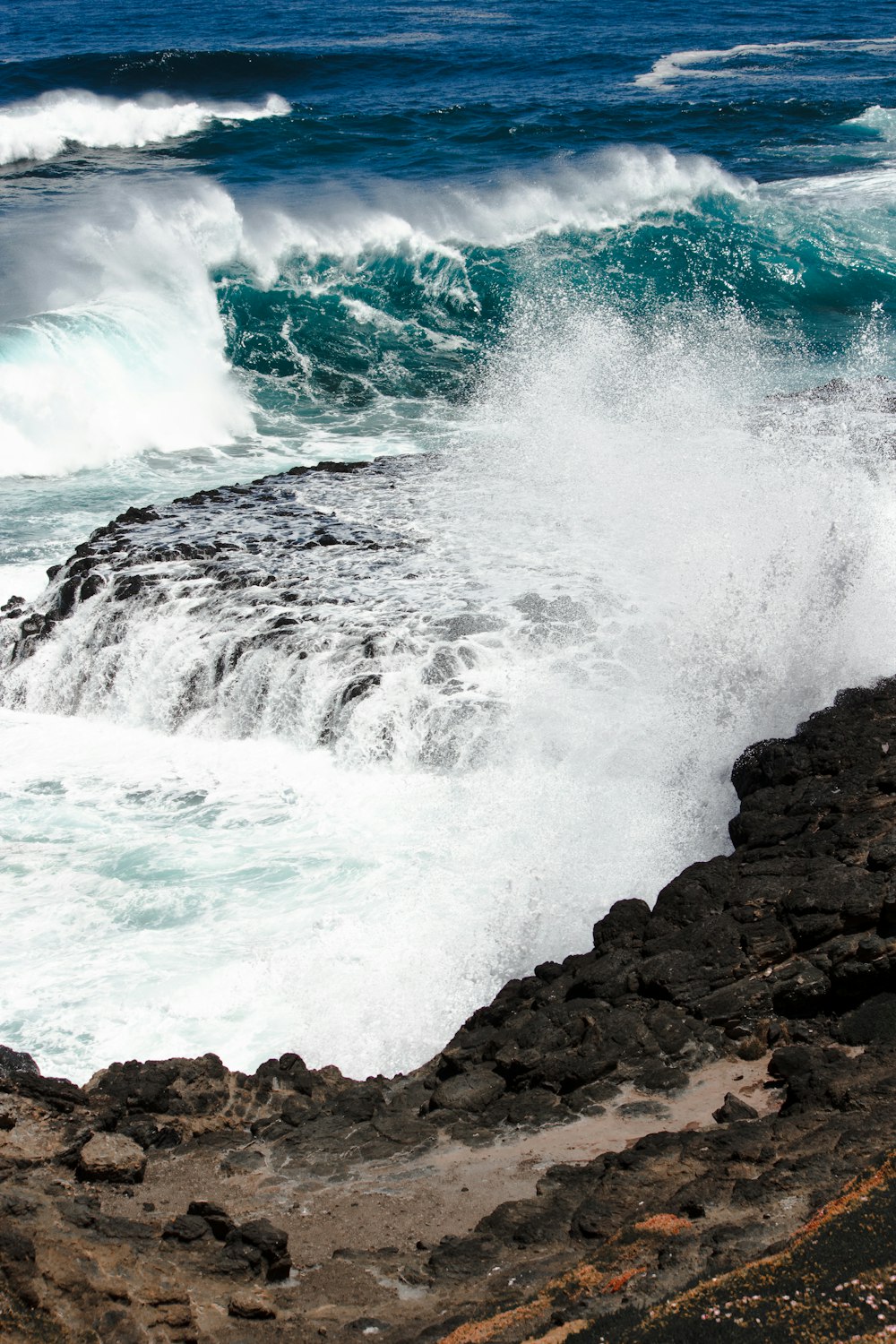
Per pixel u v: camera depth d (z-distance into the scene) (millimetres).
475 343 32469
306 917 13000
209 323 31250
